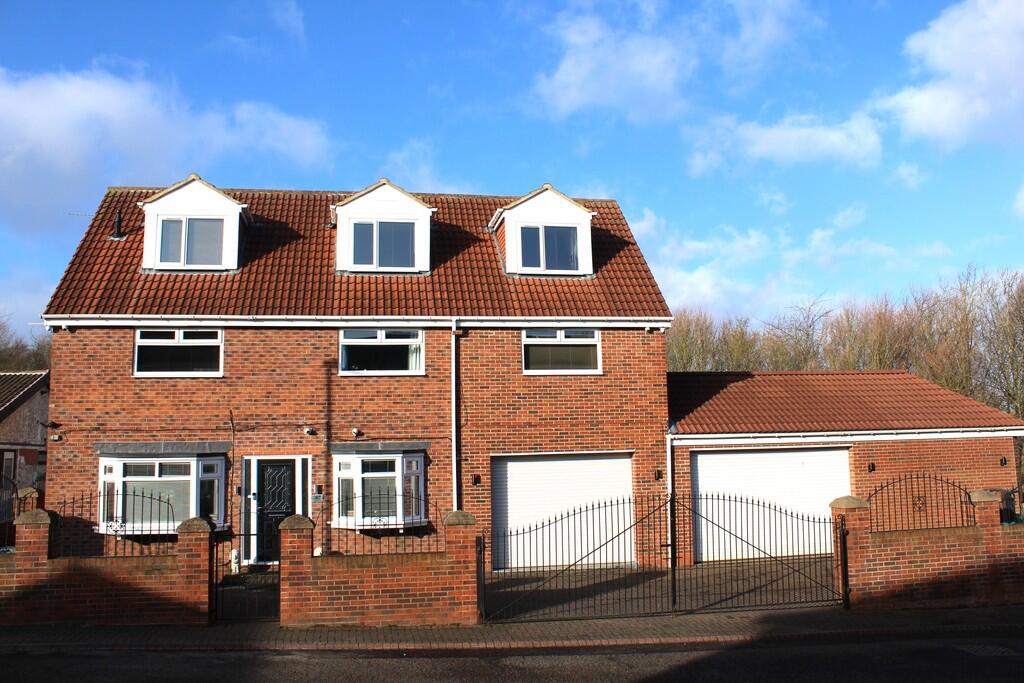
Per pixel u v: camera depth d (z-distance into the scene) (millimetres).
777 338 43969
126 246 18922
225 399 17250
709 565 18422
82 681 9547
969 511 19562
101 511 16484
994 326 35094
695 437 18797
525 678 10164
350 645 11445
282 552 12305
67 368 16797
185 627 12148
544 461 18516
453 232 20984
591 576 17219
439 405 17969
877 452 19625
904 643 12211
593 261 20562
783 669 10703
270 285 18344
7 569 12016
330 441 17484
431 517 17656
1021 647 11953
